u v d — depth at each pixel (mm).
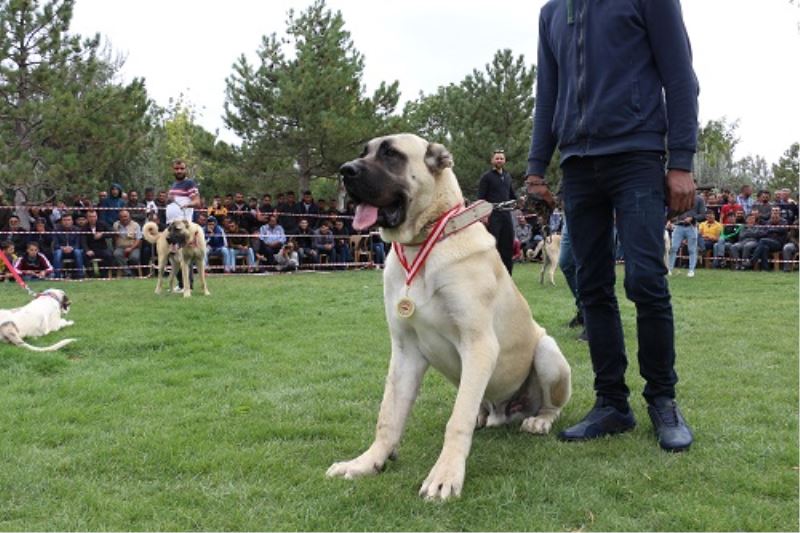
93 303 8922
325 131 19891
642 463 2967
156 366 5094
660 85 3254
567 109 3418
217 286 11688
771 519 2422
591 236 3482
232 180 20906
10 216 13086
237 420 3674
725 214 17344
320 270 16484
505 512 2510
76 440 3357
